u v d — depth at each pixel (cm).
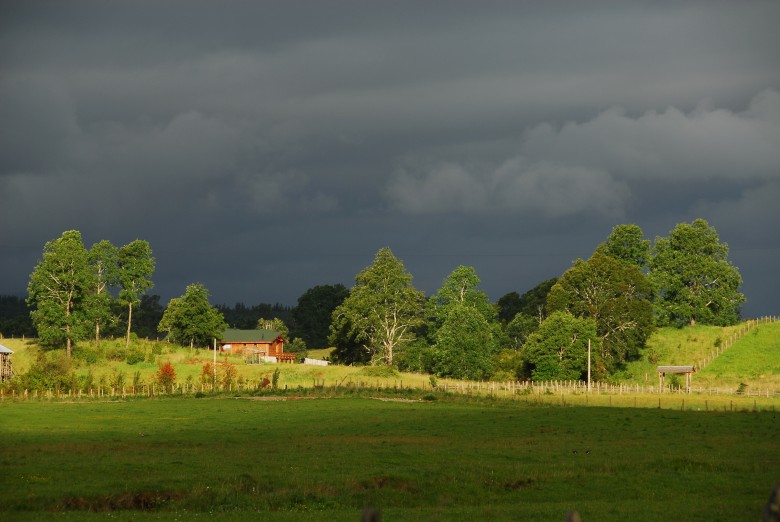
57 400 11100
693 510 4422
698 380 16312
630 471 5556
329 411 9606
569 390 13725
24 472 5156
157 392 12294
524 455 6125
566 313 16350
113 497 4559
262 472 5259
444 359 16388
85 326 16500
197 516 4212
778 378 15700
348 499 4725
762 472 5588
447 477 5244
